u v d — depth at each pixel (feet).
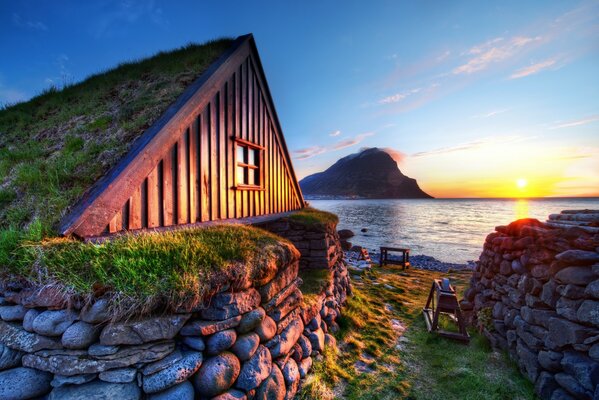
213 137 20.31
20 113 27.84
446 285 20.18
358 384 13.46
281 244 14.23
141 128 16.28
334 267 26.30
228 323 9.86
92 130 18.03
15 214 11.67
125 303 8.17
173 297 8.61
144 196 14.43
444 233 156.25
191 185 17.95
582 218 15.30
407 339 18.92
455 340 18.43
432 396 12.80
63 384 7.81
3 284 8.86
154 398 8.02
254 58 26.30
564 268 12.95
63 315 8.19
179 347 9.03
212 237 12.57
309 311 15.88
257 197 26.61
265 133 28.43
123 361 7.82
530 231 16.31
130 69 29.40
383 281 37.29
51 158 15.72
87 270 8.69
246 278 10.79
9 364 8.16
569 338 11.77
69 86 32.40
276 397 10.55
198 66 23.48
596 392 10.25
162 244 10.52
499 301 18.85
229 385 9.31
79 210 11.20
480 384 13.60
